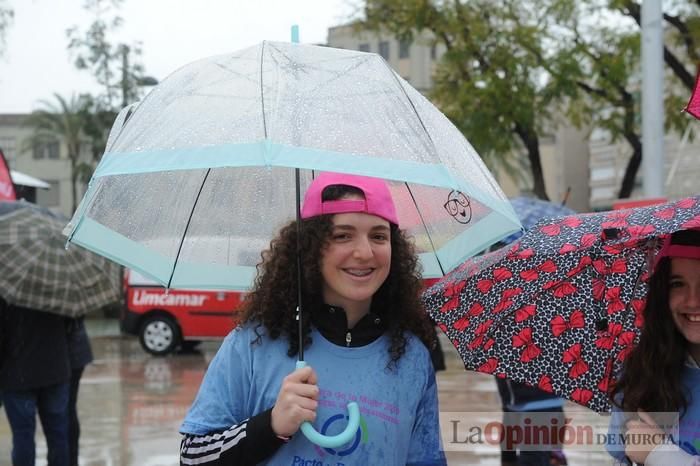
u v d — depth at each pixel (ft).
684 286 7.83
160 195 8.44
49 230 17.46
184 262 8.83
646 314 8.10
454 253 8.68
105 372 40.78
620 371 8.63
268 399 7.55
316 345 7.70
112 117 106.11
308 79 7.02
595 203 105.09
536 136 56.03
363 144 6.61
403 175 6.54
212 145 6.48
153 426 27.53
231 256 8.90
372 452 7.48
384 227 7.70
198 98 6.97
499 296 8.93
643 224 7.50
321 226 7.56
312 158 6.38
